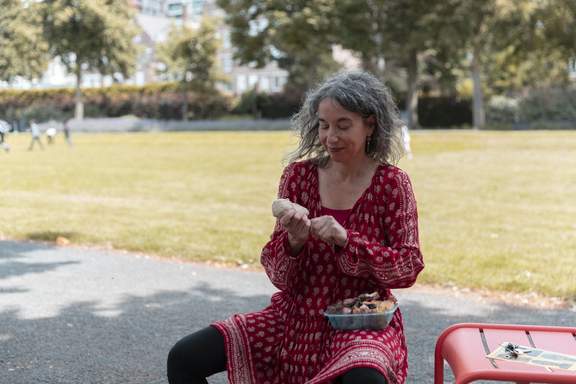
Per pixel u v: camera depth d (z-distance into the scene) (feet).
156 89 223.71
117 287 23.81
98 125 217.15
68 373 15.60
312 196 10.28
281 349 9.77
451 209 42.27
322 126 9.89
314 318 9.74
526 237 32.71
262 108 213.05
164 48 219.00
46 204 45.75
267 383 9.77
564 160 76.02
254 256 28.35
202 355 9.67
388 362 8.83
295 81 209.56
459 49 166.50
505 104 171.83
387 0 167.73
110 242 31.86
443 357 10.28
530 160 76.43
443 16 158.61
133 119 221.46
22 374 15.53
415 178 59.82
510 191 51.06
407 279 9.58
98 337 18.22
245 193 51.57
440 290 23.03
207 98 218.59
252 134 153.28
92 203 46.24
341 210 10.07
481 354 9.35
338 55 227.20
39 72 232.53
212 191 52.85
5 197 49.70
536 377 8.53
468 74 192.85
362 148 10.05
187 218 39.17
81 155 96.84
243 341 9.73
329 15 170.71
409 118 171.73
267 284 24.14
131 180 61.46
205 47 214.69
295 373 9.62
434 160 77.30
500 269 25.53
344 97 9.64
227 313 20.54
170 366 9.74
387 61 189.16
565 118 166.71
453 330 10.40
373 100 9.77
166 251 29.76
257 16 186.29
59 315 20.35
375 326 9.26
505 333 10.27
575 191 50.96
